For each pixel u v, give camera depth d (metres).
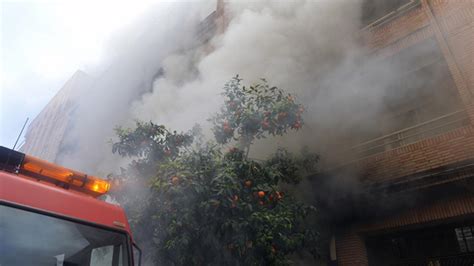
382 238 5.77
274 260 4.05
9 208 2.43
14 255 2.34
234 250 3.99
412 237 5.46
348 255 5.68
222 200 3.90
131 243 3.08
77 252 2.66
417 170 5.24
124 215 3.16
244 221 3.96
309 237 4.57
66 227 2.68
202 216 4.00
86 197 2.95
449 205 4.96
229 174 4.00
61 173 3.21
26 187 2.57
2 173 2.50
